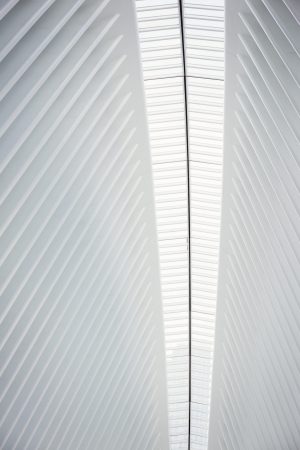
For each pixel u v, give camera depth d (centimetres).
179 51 1675
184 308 2581
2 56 1142
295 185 1577
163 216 2212
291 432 2209
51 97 1346
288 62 1315
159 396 2823
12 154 1308
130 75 1577
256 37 1392
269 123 1575
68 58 1385
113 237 1920
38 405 1916
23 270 1584
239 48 1538
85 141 1612
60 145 1464
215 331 2566
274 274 1948
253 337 2302
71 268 1795
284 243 1809
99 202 1759
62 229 1686
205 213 2191
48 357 1859
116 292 2086
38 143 1389
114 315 2134
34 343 1766
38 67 1298
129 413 2611
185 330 2669
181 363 2825
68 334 1933
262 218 1888
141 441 2916
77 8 1253
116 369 2322
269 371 2236
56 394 2019
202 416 3094
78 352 2042
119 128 1677
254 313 2236
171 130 1931
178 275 2431
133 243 2070
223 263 2284
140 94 1638
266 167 1698
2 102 1284
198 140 1959
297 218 1664
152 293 2352
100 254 1916
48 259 1670
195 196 2144
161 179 2083
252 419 2584
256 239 2008
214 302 2523
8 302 1553
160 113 1877
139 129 1750
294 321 1905
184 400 3034
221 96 1802
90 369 2169
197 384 2931
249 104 1658
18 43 1241
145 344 2498
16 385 1770
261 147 1705
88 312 1966
